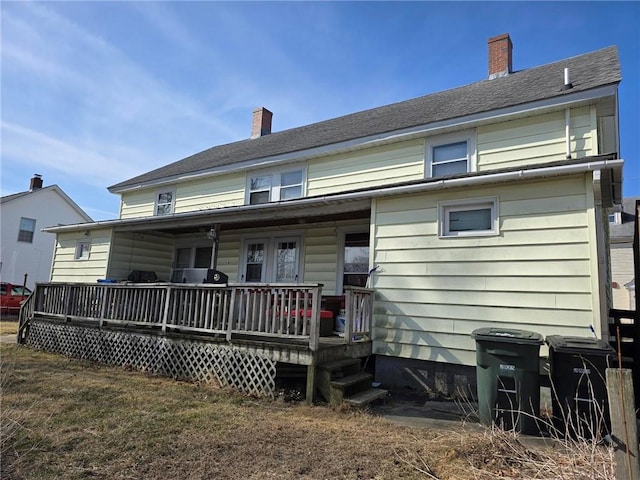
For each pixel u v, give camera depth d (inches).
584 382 154.2
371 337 252.7
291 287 222.1
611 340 251.4
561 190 207.9
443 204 241.6
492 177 216.7
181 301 272.8
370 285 260.2
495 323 216.2
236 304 247.3
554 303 201.8
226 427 161.0
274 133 601.3
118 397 202.8
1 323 606.2
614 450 89.1
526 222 215.2
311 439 149.3
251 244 421.4
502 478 113.5
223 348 242.1
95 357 314.0
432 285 238.5
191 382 247.4
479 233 228.4
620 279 718.5
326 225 372.5
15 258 947.3
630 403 88.8
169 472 118.6
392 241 256.7
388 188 253.3
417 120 355.3
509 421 164.2
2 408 174.2
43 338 362.0
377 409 199.9
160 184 532.7
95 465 121.9
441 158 337.7
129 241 454.3
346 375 225.8
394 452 136.4
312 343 207.6
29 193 983.6
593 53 370.9
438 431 162.1
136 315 297.0
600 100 270.7
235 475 117.7
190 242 483.8
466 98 374.0
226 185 475.5
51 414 170.2
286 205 294.2
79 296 343.3
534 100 285.9
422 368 236.8
